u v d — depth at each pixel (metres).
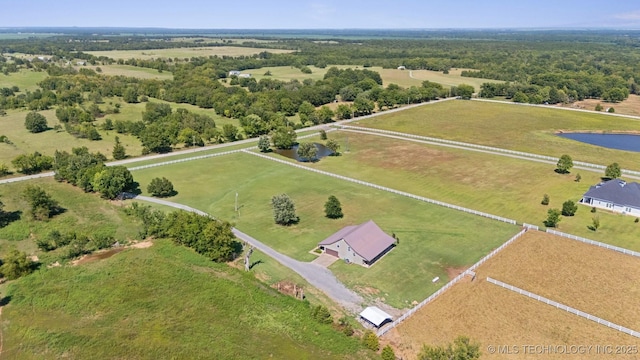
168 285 54.16
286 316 49.12
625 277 57.56
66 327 46.59
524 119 154.62
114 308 49.72
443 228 71.62
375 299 52.88
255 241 66.56
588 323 48.44
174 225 66.06
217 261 60.91
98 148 114.44
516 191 88.44
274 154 113.62
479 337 46.09
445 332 46.94
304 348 44.19
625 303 52.03
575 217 76.69
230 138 126.25
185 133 118.25
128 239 66.56
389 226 72.06
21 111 151.75
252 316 48.94
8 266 55.53
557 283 56.22
